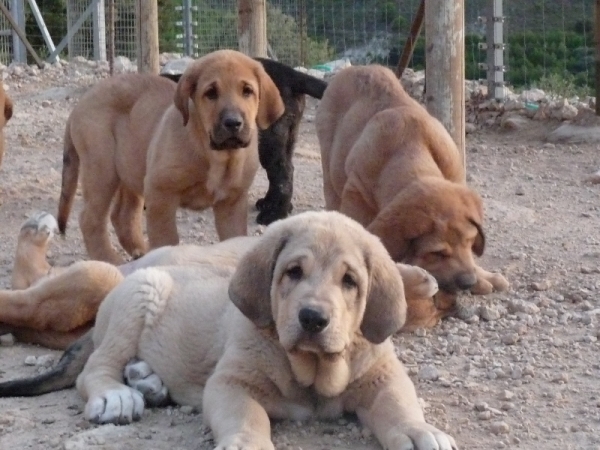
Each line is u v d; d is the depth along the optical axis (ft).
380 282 10.25
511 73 25.82
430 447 9.85
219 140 13.34
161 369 10.79
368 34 30.63
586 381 11.23
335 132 14.20
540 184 17.31
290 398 10.40
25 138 19.65
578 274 13.58
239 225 13.94
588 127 19.75
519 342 11.94
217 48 32.50
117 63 28.55
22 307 11.73
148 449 10.14
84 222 14.32
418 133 13.17
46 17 38.60
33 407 10.78
